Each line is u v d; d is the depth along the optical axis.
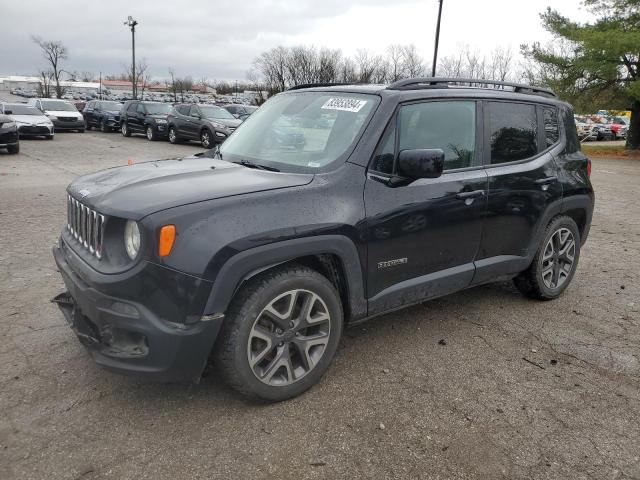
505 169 4.09
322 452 2.66
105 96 82.38
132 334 2.73
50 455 2.56
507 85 4.37
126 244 2.67
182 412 2.94
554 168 4.53
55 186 10.20
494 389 3.31
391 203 3.32
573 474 2.58
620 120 44.69
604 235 7.73
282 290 2.91
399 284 3.52
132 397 3.06
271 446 2.69
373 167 3.31
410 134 3.53
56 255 3.37
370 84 3.92
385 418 2.96
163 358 2.63
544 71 27.69
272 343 2.95
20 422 2.80
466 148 3.88
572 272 4.93
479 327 4.22
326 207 3.04
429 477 2.52
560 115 4.80
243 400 3.07
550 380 3.44
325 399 3.12
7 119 15.17
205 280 2.61
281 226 2.82
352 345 3.84
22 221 7.18
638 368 3.64
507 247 4.21
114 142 21.52
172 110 21.50
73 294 2.92
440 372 3.49
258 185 2.96
